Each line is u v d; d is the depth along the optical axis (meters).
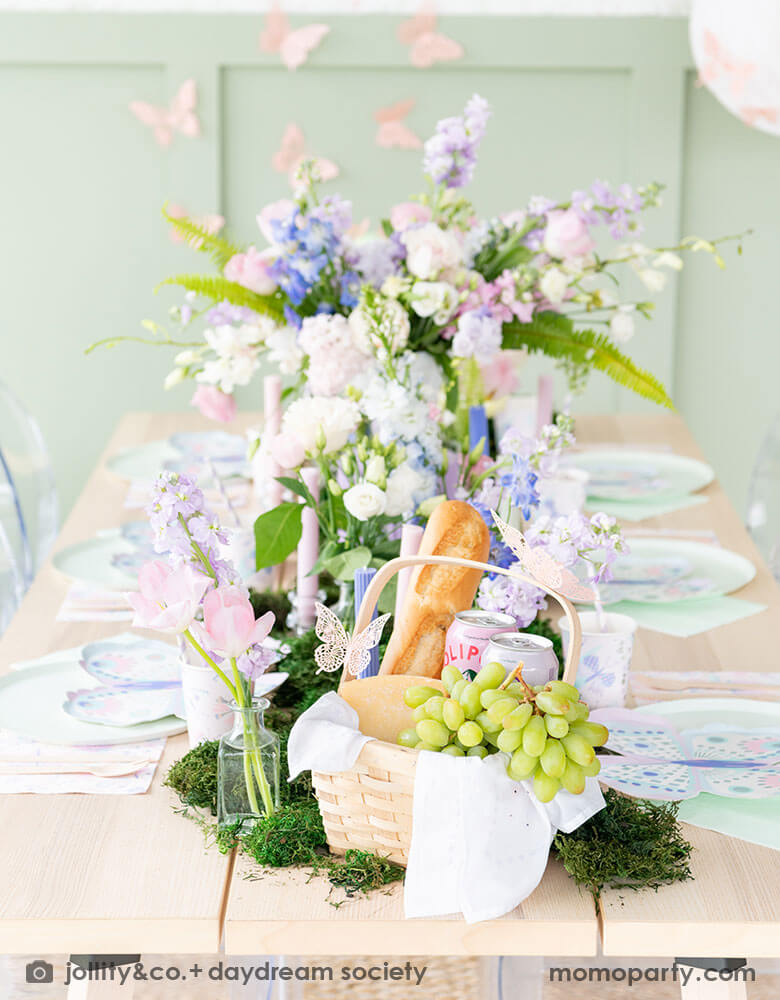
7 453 2.49
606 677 1.23
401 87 3.13
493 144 3.17
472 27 3.07
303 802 1.03
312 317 1.57
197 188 3.15
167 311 3.24
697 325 3.29
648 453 2.38
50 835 1.00
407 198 3.19
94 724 1.20
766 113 2.78
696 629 1.50
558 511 1.79
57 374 3.28
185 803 1.06
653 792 1.05
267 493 1.72
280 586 1.61
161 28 3.06
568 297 1.70
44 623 1.52
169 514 0.95
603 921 0.89
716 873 0.95
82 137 3.14
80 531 1.91
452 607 1.13
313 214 1.55
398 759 0.90
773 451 2.53
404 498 1.34
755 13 2.61
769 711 1.24
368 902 0.91
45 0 3.04
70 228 3.19
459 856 0.89
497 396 1.84
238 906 0.90
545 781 0.88
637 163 3.15
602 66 3.09
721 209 3.22
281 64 3.09
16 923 0.88
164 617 0.92
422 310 1.53
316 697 1.22
